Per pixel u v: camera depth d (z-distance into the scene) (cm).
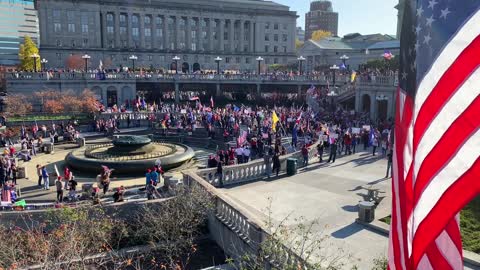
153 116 5275
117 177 3042
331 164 3011
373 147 3334
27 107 5847
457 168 559
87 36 13088
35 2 14425
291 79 8275
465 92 559
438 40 583
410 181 651
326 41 13062
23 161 3544
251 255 1405
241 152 3045
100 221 1847
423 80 606
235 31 15412
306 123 4384
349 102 6225
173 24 14438
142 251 1805
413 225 596
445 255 639
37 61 11231
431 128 588
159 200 1995
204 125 4781
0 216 1798
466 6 562
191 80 8144
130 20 13725
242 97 8794
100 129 4941
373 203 1836
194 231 1950
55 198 2528
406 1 675
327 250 1530
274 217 1897
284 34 15962
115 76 7525
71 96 6125
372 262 1433
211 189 2002
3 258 1529
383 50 10875
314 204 2089
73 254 1475
